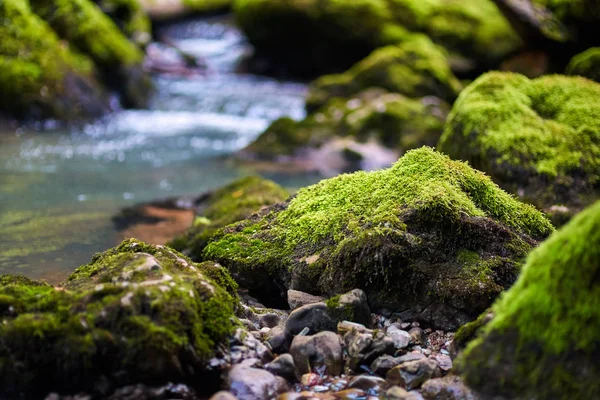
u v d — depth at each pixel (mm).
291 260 3580
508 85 5441
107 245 4992
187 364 2598
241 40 18969
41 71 10969
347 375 2803
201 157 8953
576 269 2307
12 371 2453
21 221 5609
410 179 3568
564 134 4984
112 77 12625
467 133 5266
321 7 14805
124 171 7902
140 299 2605
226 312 2902
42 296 2711
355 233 3369
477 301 3105
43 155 8664
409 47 11352
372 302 3285
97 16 13062
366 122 9078
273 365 2764
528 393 2303
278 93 14383
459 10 13969
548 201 4730
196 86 14969
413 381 2695
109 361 2502
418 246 3244
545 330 2320
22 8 11500
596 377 2182
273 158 8875
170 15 18422
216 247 3883
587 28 7777
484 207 3535
